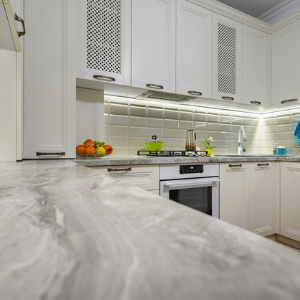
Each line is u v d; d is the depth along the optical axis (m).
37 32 1.32
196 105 2.33
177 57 1.83
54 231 0.18
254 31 2.28
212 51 2.01
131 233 0.18
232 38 2.14
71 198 0.30
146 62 1.70
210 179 1.67
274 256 0.13
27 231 0.18
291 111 2.49
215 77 2.02
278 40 2.32
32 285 0.10
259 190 1.95
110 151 1.62
